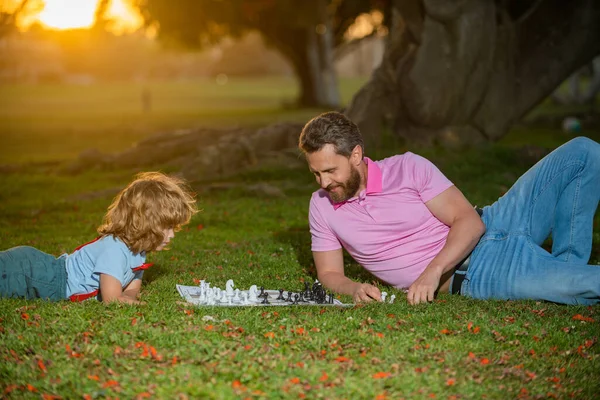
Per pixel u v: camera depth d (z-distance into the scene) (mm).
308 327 4594
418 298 5105
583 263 5414
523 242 5363
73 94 70812
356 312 4898
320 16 25406
